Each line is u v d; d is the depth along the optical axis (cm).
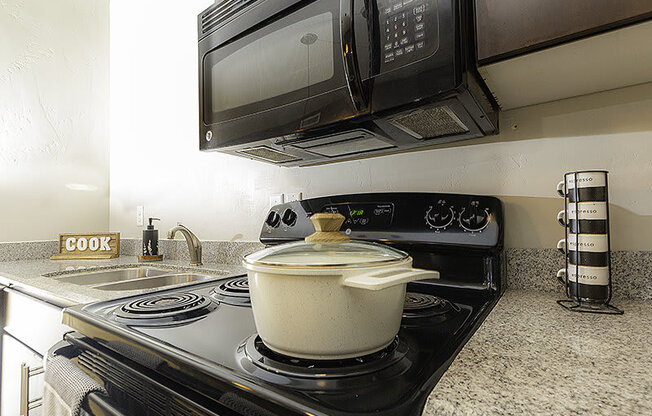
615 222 76
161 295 82
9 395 115
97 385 57
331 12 73
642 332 52
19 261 171
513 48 56
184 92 172
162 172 181
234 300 77
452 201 86
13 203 176
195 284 97
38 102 185
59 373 61
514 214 87
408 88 61
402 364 42
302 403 33
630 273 73
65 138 195
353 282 37
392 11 63
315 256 42
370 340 41
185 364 44
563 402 31
